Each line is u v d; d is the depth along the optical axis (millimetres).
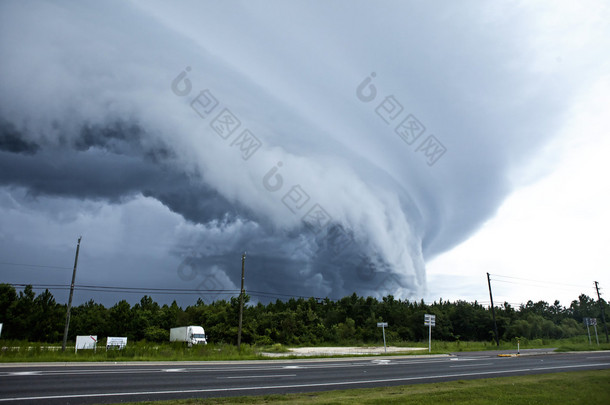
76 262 33625
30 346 32875
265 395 12148
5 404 10320
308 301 102625
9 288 72688
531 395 12398
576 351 43969
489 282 62656
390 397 11742
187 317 84438
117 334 79312
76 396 11516
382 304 104312
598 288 72000
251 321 69438
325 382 15891
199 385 14375
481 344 63875
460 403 10953
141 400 11141
